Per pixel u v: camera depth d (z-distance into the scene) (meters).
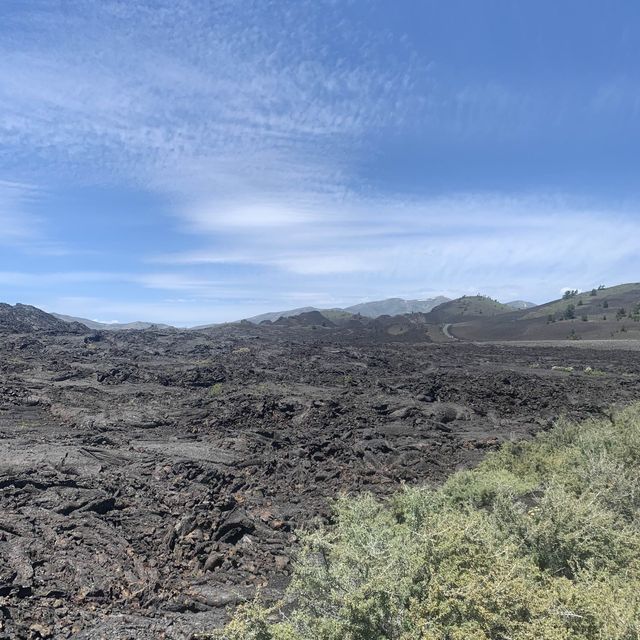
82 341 39.97
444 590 3.85
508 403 23.03
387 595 3.92
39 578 6.86
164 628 5.95
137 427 17.06
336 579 4.33
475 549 4.50
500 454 13.22
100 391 22.47
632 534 5.89
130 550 8.08
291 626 4.11
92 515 9.22
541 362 41.22
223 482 12.19
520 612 3.81
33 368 26.30
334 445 15.53
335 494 11.87
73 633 5.75
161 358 35.22
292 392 23.80
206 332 62.50
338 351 43.50
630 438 9.96
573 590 4.07
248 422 18.22
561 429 14.11
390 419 19.56
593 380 30.05
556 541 5.46
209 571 7.75
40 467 11.55
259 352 40.19
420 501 7.04
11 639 5.45
